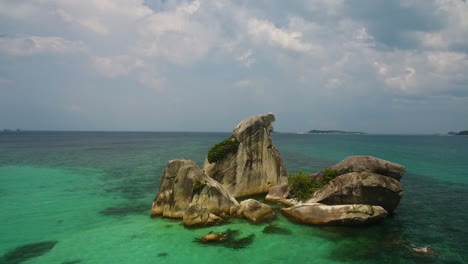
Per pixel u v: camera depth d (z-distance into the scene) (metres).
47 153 80.62
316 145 123.75
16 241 18.94
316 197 24.47
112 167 53.41
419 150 94.75
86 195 31.81
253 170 30.00
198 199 22.55
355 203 23.06
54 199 29.97
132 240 18.83
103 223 22.30
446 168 52.28
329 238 19.27
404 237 19.86
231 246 17.91
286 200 26.78
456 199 30.45
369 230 20.72
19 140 167.00
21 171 47.84
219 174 29.06
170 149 98.75
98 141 161.12
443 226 22.23
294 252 17.28
